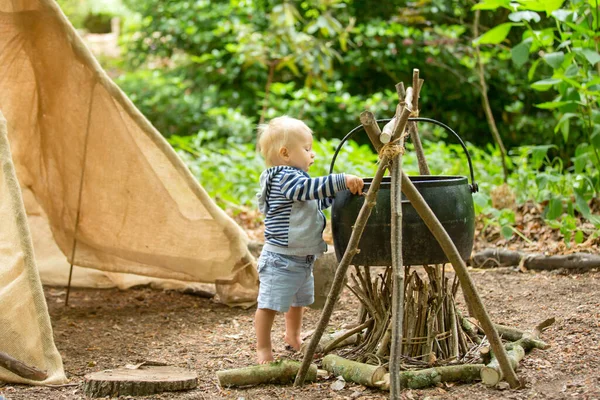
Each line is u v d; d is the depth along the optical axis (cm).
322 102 1224
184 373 351
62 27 475
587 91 588
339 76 1290
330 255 493
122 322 484
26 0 470
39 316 363
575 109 593
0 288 363
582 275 538
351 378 338
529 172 738
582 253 565
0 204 382
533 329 390
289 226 357
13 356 353
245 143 1188
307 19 1247
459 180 343
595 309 436
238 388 340
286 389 337
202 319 489
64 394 338
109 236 521
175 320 487
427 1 1068
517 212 690
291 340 389
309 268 370
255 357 391
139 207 509
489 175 811
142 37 1465
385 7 1255
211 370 372
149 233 514
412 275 355
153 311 514
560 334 392
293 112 1155
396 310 296
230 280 515
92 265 532
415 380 326
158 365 374
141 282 585
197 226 506
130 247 521
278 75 1319
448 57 1188
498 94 1253
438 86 1262
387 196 334
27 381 350
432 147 924
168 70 1459
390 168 311
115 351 415
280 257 359
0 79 495
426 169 407
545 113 1218
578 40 595
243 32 1108
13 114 513
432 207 331
